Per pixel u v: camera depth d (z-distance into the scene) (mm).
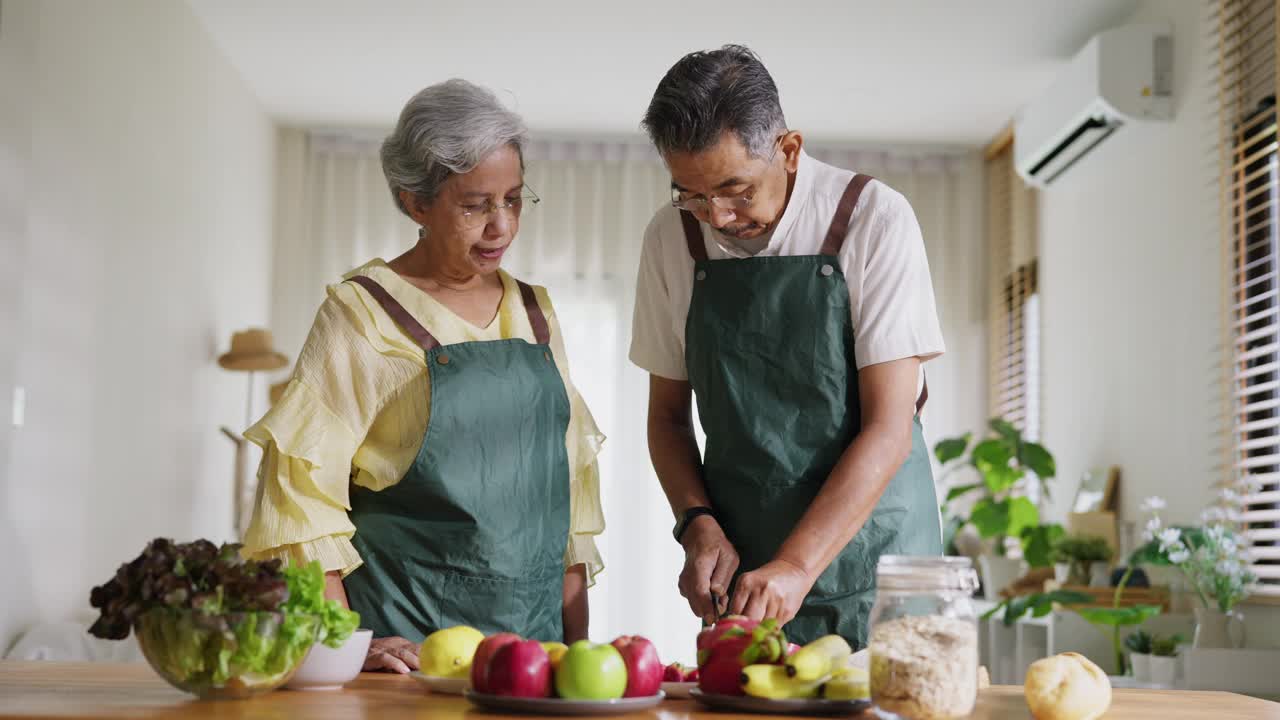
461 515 1671
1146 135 5047
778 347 1830
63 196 4074
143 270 4852
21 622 3748
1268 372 4117
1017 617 4484
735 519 1851
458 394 1679
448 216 1676
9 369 3668
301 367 1660
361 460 1679
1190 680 3623
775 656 1214
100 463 4410
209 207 5773
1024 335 6727
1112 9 5258
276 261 7086
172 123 5211
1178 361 4707
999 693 1423
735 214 1740
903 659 1111
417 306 1723
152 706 1146
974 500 7012
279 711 1121
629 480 6945
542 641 1746
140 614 1180
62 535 4074
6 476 3650
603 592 6820
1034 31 5512
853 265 1812
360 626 1670
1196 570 3816
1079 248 5887
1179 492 4688
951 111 6645
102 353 4426
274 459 1600
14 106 3697
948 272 7273
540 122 7000
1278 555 3830
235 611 1193
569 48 5824
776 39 5668
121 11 4602
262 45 5887
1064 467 6051
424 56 5977
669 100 1652
